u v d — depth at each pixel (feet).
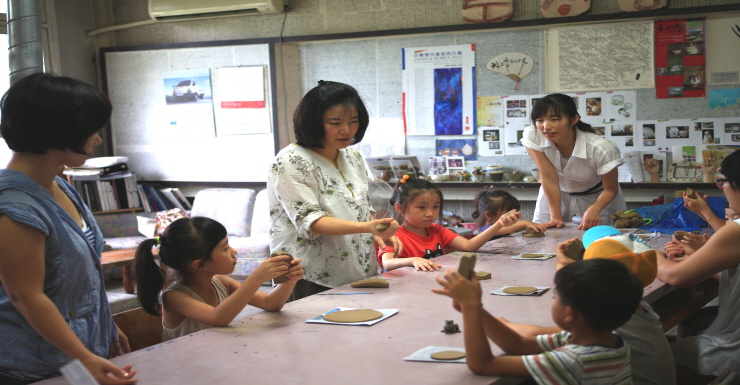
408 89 17.11
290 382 3.66
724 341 5.85
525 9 15.99
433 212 8.46
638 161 15.49
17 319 4.31
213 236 5.78
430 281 6.44
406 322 4.89
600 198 10.18
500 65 16.29
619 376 3.71
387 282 6.23
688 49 14.89
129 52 19.62
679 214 9.64
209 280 6.04
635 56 15.25
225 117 18.93
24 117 4.11
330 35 17.42
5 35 17.98
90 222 5.00
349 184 6.87
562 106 9.73
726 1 14.47
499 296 5.62
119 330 5.60
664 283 6.05
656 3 14.85
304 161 6.42
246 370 3.91
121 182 18.80
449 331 4.55
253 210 17.88
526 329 4.43
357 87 17.62
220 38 18.83
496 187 16.37
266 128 18.57
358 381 3.64
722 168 6.30
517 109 16.30
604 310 3.64
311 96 6.38
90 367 3.95
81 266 4.55
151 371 3.96
